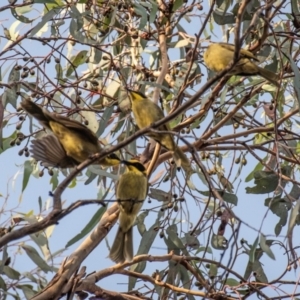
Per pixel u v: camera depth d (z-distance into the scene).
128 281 10.80
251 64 9.71
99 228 10.08
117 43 12.21
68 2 11.71
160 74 11.27
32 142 8.61
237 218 7.46
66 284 9.65
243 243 10.44
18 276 10.02
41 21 10.91
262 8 8.78
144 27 11.51
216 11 11.33
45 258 10.16
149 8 11.43
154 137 9.54
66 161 8.84
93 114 11.08
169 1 11.96
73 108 11.24
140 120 10.29
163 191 11.12
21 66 11.08
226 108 12.48
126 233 9.88
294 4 10.69
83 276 10.21
